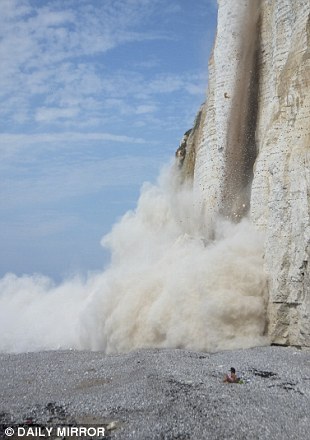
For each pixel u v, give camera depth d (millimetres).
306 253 22969
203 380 18344
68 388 18906
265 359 20922
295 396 16609
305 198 23406
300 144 24516
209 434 14219
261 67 30547
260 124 29938
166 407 16031
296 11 27109
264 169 26812
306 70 25094
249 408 15688
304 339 22703
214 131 32938
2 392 18750
